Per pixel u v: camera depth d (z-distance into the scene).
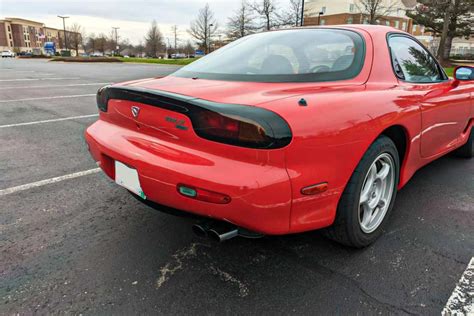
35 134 4.96
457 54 46.28
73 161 3.81
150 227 2.46
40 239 2.29
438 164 3.86
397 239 2.31
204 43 42.75
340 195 1.86
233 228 1.73
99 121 2.35
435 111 2.65
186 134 1.70
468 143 3.88
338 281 1.90
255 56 2.38
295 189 1.61
